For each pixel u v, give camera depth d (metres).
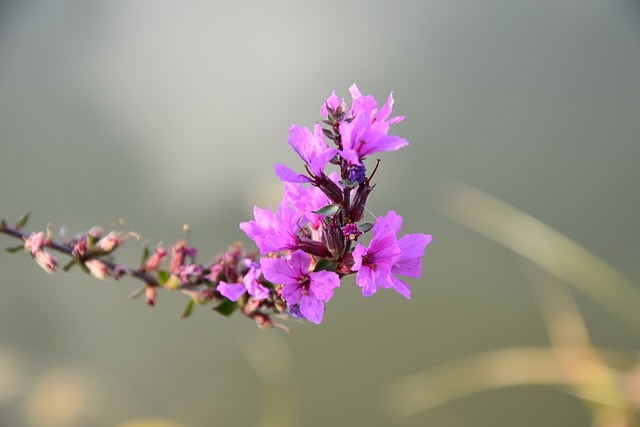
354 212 0.41
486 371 0.86
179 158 1.06
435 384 0.88
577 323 0.73
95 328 0.94
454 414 0.85
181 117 1.09
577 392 0.70
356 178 0.40
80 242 0.45
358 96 0.41
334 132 0.41
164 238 0.99
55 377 0.88
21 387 0.87
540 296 0.83
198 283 0.45
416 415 0.87
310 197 0.42
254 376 0.88
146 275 0.45
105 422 0.85
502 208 0.96
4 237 0.99
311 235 0.42
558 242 0.78
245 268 0.44
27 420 0.83
